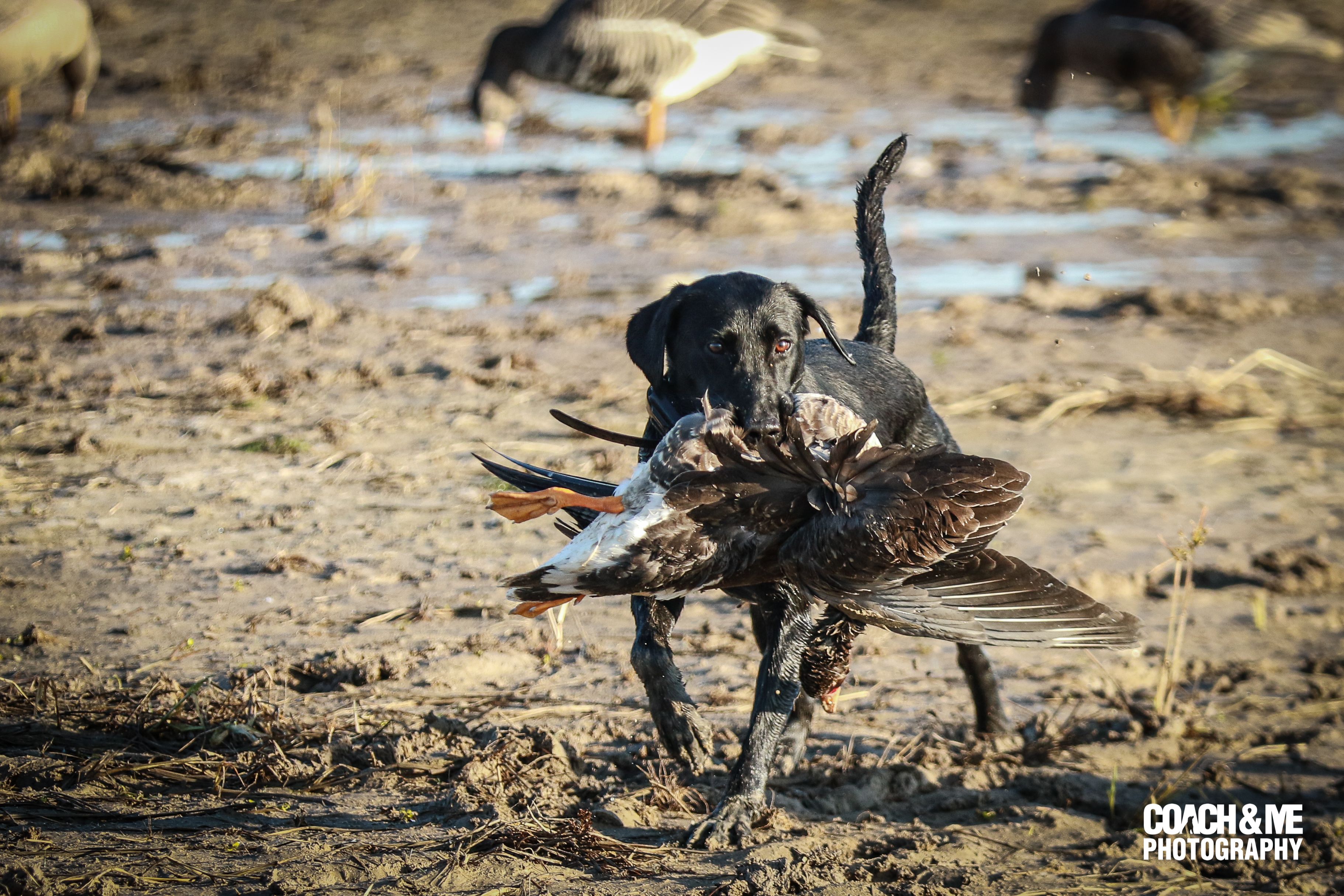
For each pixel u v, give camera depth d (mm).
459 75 42062
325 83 39812
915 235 28375
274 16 48250
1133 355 22234
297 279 23766
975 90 43219
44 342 19938
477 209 28406
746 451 7312
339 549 13875
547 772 9594
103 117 34438
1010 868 9078
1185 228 29906
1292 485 17625
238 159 31438
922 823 9797
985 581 7223
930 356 21516
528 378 19484
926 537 7008
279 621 12195
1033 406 19797
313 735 10078
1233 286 26250
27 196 27969
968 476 7059
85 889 7594
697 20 31984
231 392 18234
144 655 11336
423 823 8805
